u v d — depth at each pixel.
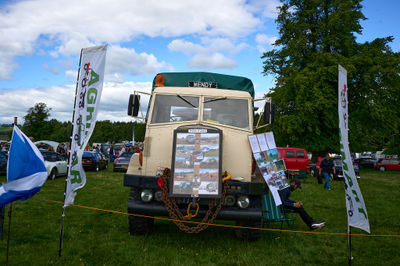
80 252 5.04
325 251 5.73
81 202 9.41
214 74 7.15
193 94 6.27
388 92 27.83
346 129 5.43
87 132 5.20
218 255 5.19
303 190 14.47
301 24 29.27
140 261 4.75
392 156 39.31
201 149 5.36
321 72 25.77
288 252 5.58
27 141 4.45
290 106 29.34
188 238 6.10
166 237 6.09
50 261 4.58
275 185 5.61
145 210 5.35
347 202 5.25
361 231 7.22
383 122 28.50
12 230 6.06
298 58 30.12
